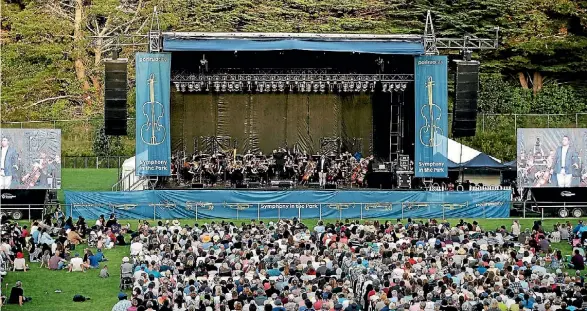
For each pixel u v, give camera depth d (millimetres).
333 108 100938
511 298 54750
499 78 139125
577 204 87500
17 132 82562
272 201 85000
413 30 141000
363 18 144375
